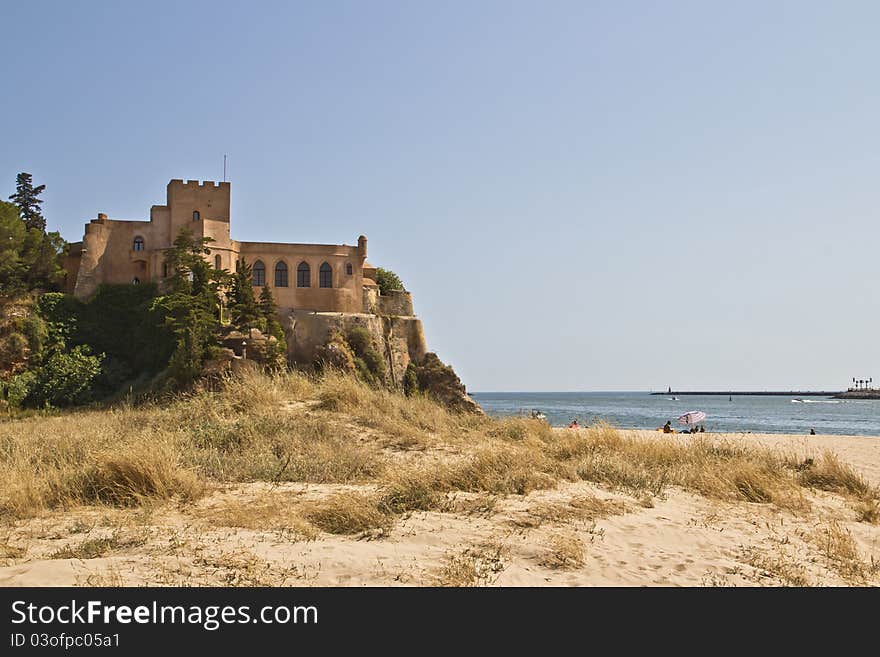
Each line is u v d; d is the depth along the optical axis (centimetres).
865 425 8331
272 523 938
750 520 1125
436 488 1179
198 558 771
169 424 1812
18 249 6350
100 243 6875
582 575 803
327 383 2294
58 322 6131
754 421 9469
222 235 6969
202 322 4909
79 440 1520
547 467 1391
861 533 1116
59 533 879
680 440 2066
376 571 764
